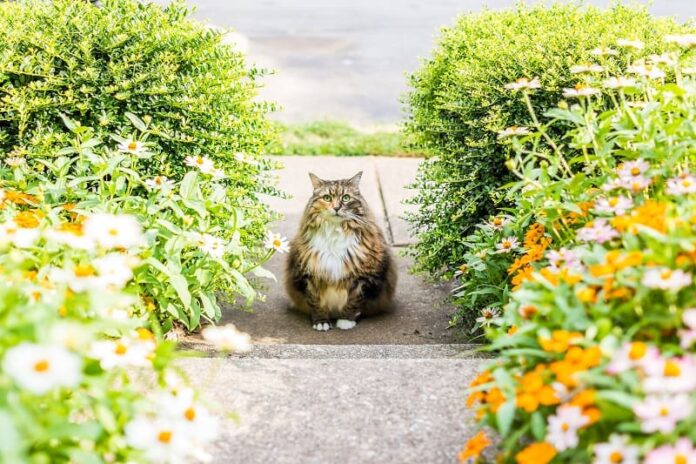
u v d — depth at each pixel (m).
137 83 4.75
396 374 3.55
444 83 5.62
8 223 3.28
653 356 2.39
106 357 2.67
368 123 10.01
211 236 4.21
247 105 5.25
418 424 3.17
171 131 4.79
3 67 4.57
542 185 3.98
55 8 4.96
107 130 4.75
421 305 5.71
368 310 5.52
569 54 5.06
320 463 2.95
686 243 2.60
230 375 3.54
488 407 2.72
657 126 3.82
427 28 13.98
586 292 2.68
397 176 8.04
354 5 15.70
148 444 2.42
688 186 3.19
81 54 4.77
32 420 2.25
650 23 5.36
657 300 2.76
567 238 3.82
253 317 5.47
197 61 5.01
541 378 2.60
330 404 3.31
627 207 3.34
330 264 5.28
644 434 2.42
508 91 5.02
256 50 12.80
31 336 2.35
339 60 12.47
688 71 4.11
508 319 3.04
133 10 5.07
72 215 4.28
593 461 2.40
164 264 4.20
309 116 10.19
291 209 7.20
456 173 5.18
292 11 15.22
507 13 6.13
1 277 2.88
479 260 4.53
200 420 2.58
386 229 6.81
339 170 8.23
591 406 2.48
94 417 2.90
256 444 3.04
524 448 2.78
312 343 5.09
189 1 15.62
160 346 2.71
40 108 4.66
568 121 4.82
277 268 6.29
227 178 4.99
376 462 2.95
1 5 5.09
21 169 4.39
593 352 2.48
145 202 4.24
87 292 2.81
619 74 4.78
